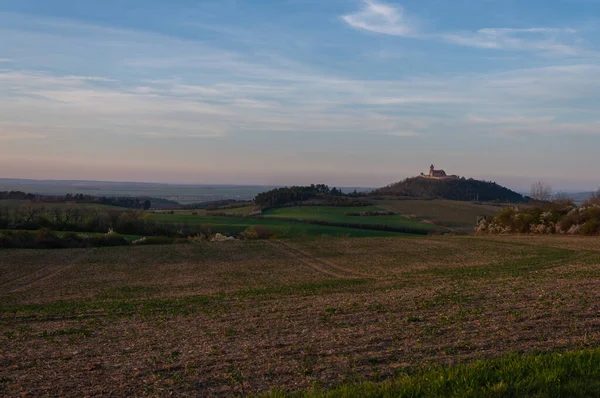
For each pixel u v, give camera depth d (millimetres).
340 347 11883
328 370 9875
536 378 7773
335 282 33062
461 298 18906
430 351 10961
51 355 12930
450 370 8469
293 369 10078
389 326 14227
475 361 9414
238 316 18562
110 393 9141
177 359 11570
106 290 33812
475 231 74500
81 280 38562
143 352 12773
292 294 26578
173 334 15445
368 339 12570
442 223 87875
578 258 40625
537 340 11477
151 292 32406
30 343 15023
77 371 10875
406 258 46844
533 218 66688
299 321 16203
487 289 21453
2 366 11734
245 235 72750
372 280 33375
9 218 71875
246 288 32625
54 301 29328
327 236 67000
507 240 57781
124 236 71438
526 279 25250
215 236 69750
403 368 9578
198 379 9750
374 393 7605
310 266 44125
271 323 16234
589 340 11203
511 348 10805
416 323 14461
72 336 16141
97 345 14258
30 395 9203
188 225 78625
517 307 16047
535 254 44969
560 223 63375
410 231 81250
